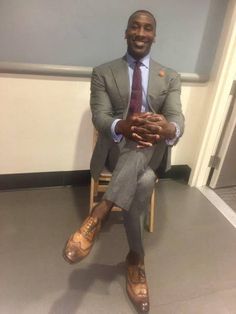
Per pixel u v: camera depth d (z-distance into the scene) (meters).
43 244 1.61
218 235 1.82
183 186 2.29
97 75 1.51
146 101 1.52
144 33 1.43
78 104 1.87
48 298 1.33
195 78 1.97
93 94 1.52
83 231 1.19
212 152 2.19
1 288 1.35
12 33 1.58
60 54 1.70
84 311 1.29
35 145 1.92
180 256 1.63
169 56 1.89
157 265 1.56
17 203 1.89
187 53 1.91
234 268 1.60
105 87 1.50
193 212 2.00
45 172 2.03
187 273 1.53
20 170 1.97
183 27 1.82
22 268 1.46
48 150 1.96
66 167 2.06
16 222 1.74
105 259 1.56
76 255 1.16
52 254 1.55
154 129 1.22
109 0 1.63
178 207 2.04
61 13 1.60
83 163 2.08
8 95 1.73
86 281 1.43
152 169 1.38
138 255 1.35
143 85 1.51
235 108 2.03
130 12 1.70
